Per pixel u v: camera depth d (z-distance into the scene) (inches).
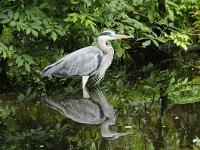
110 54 502.3
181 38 579.2
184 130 398.0
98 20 538.6
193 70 597.0
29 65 515.8
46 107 467.8
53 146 373.7
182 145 364.5
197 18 641.6
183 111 450.6
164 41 578.6
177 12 601.3
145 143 370.6
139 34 592.7
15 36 533.3
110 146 368.5
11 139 391.9
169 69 607.8
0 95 516.4
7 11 516.4
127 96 500.4
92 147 366.6
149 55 646.5
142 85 539.5
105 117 436.5
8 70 586.6
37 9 509.7
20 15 503.2
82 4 522.9
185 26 641.6
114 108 461.7
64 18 524.4
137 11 597.9
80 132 402.0
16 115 448.1
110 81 558.3
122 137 387.9
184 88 523.5
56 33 514.6
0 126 419.5
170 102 478.6
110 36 502.3
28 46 536.7
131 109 458.6
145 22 604.7
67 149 366.9
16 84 555.5
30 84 553.6
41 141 384.8
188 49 658.2
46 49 536.1
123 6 565.0
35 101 489.1
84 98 492.7
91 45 554.6
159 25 618.2
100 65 498.0
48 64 557.9
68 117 437.4
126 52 615.5
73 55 493.7
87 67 491.8
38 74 572.4
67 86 538.6
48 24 504.4
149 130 402.0
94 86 535.8
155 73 591.5
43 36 540.7
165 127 409.1
